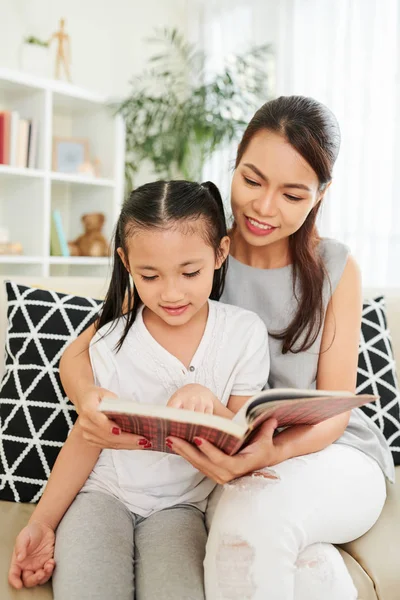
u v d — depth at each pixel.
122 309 1.18
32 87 2.93
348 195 3.07
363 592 0.92
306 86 3.24
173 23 3.96
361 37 2.99
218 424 0.78
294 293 1.20
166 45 3.93
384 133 2.94
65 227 3.56
